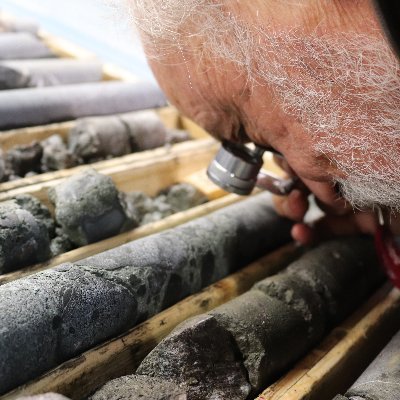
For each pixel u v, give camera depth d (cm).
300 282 75
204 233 79
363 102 59
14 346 50
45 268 68
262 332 64
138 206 95
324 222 91
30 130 103
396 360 66
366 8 54
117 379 54
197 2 60
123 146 105
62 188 77
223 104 69
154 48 67
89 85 116
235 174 79
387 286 88
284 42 58
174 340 58
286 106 62
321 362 67
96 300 59
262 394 61
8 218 66
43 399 47
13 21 143
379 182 65
